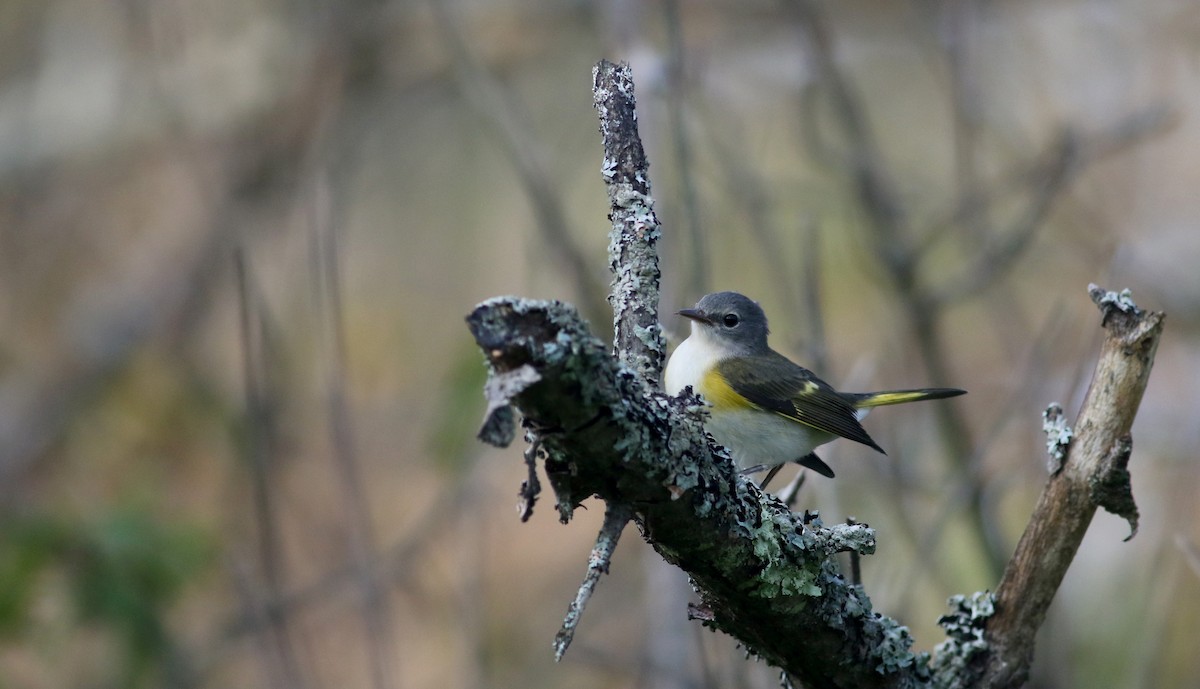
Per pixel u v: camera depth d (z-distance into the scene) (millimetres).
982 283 11539
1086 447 5082
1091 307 12555
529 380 3756
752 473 10484
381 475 14625
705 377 10234
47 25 18125
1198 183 15391
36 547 10664
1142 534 11414
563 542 13836
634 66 10312
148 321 16656
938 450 12219
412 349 16875
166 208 17344
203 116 16281
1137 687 9047
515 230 17641
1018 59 15617
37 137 17750
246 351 8195
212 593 11867
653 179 10117
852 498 11102
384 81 16969
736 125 13195
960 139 11961
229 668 11633
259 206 16297
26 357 16875
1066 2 15789
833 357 13664
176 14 16078
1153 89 15734
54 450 16016
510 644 12867
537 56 17109
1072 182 12922
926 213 15469
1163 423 12367
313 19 16578
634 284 5055
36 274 17438
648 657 9336
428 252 17719
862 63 17344
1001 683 5262
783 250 12625
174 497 14531
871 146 12219
